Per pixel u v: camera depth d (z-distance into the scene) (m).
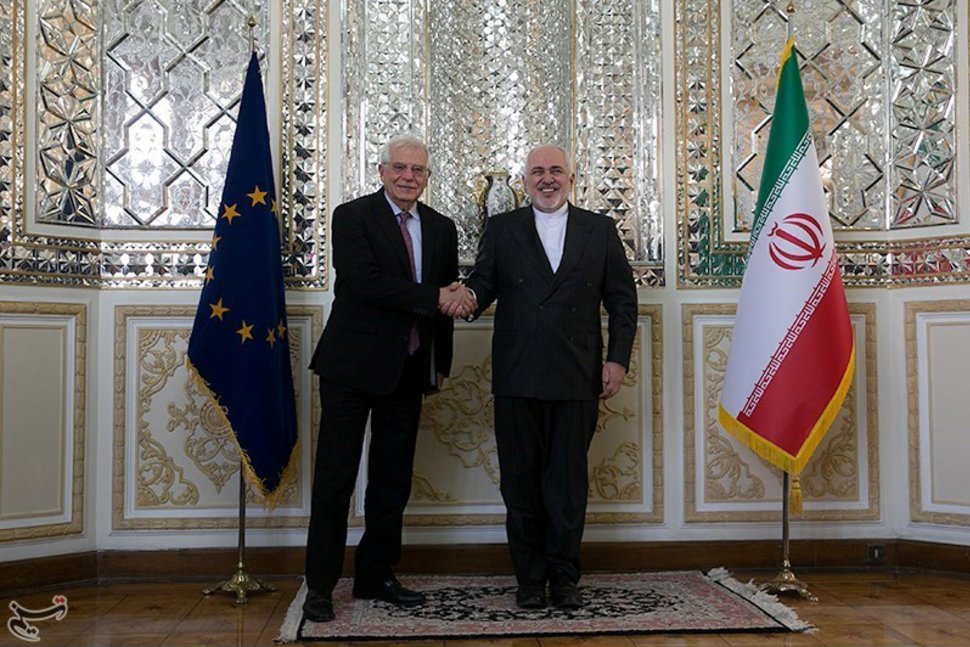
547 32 4.58
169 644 3.24
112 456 4.18
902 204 4.41
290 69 4.30
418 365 3.65
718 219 4.39
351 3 4.34
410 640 3.29
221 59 4.34
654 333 4.35
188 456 4.21
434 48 4.45
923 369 4.32
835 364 3.83
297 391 4.24
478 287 3.72
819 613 3.62
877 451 4.38
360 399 3.56
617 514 4.30
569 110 4.46
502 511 4.29
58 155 4.12
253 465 3.81
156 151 4.30
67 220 4.14
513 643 3.26
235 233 3.85
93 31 4.24
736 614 3.55
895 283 4.40
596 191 4.44
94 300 4.20
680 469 4.33
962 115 4.26
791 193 3.87
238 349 3.81
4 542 3.91
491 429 4.30
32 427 4.00
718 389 4.36
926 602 3.78
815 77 4.48
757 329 3.87
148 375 4.21
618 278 3.76
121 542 4.18
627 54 4.46
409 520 4.25
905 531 4.34
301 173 4.30
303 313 4.25
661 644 3.24
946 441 4.25
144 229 4.25
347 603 3.71
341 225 3.59
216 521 4.20
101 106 4.26
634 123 4.44
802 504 4.23
